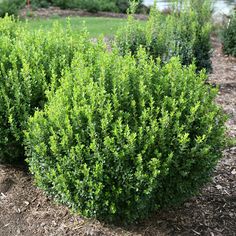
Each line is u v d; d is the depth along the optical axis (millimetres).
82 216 3504
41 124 3270
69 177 3096
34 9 15641
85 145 3078
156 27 6160
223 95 6641
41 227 3467
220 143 3406
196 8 7199
